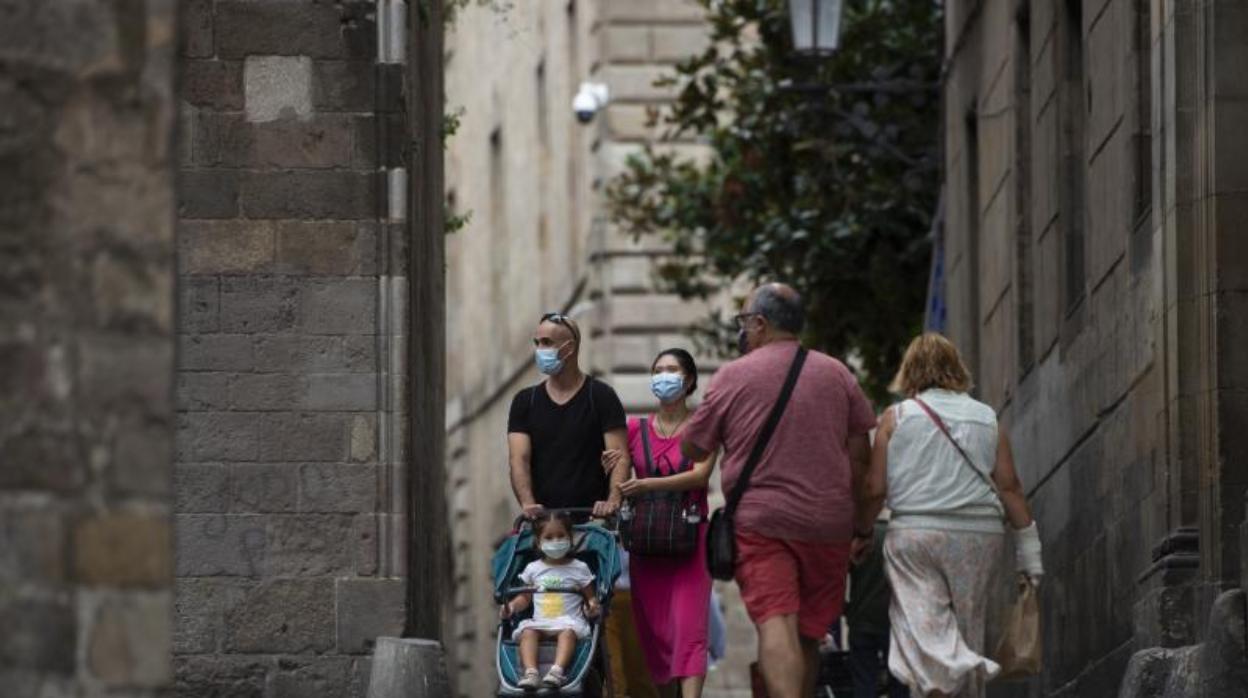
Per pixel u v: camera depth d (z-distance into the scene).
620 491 33.69
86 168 15.80
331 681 36.53
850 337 71.31
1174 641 34.84
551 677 32.75
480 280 111.06
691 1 80.31
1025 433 50.25
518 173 104.69
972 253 58.69
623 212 75.75
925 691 30.30
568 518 33.44
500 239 108.56
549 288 97.94
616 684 36.16
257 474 36.78
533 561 33.88
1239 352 34.31
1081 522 43.50
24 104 15.75
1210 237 34.53
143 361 15.82
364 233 37.16
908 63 67.88
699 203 74.06
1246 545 30.98
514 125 105.44
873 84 63.44
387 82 37.31
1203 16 34.78
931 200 67.75
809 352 30.78
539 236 100.38
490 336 108.38
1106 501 41.00
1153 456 36.81
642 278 86.81
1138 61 38.78
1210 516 34.25
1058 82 46.44
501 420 105.88
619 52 87.31
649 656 34.16
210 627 36.56
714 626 45.03
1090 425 42.69
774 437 30.42
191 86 37.22
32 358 15.66
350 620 36.59
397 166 37.25
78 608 15.57
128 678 15.61
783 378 30.52
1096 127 42.41
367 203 37.22
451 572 112.62
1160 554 35.41
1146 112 38.78
